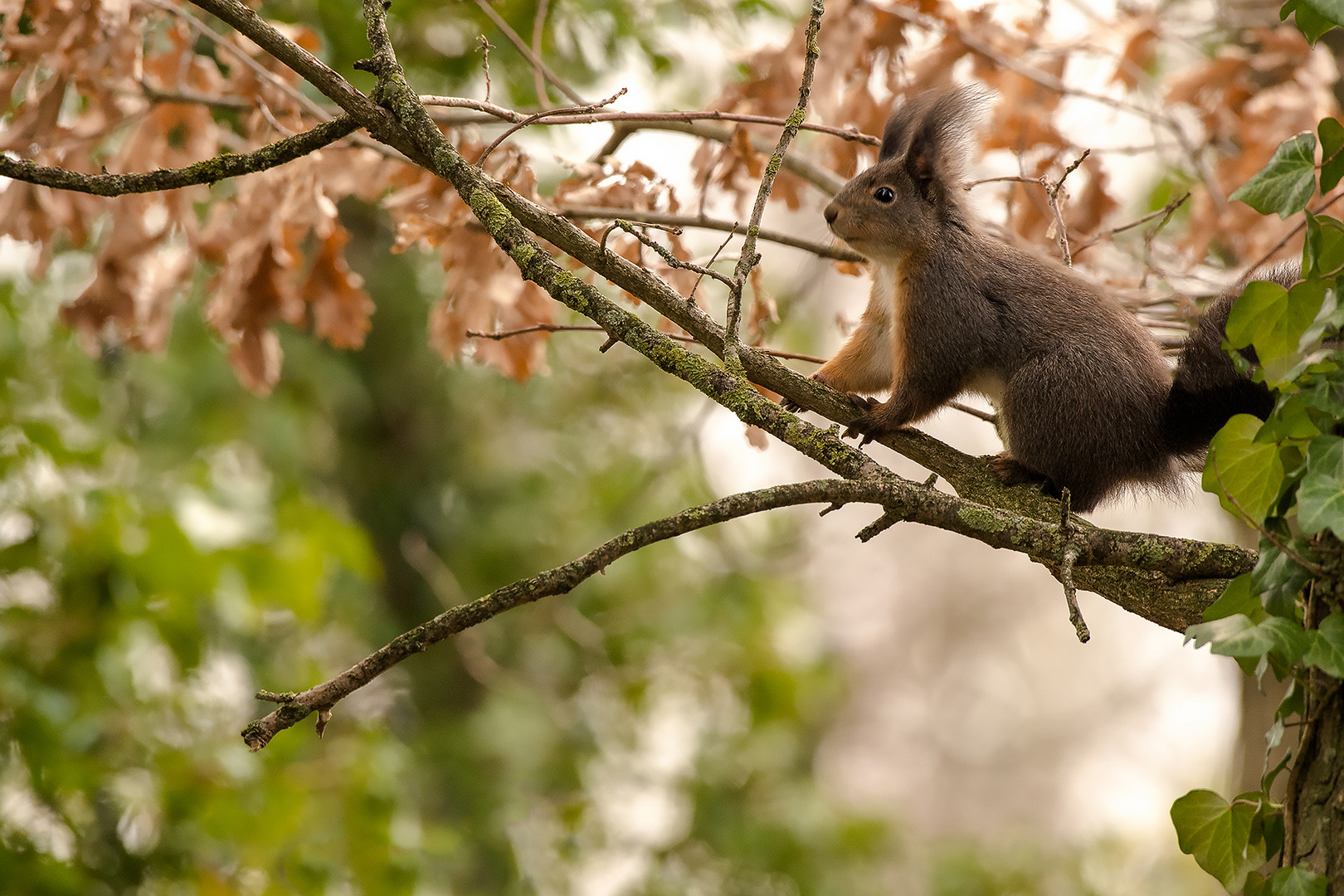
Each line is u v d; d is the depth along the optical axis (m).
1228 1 10.84
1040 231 9.70
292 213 8.34
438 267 17.66
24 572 9.98
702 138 8.73
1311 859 4.21
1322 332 4.15
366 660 4.42
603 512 17.67
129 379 14.52
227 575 10.09
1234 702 10.27
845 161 9.35
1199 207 10.46
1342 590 4.19
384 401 18.27
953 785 37.47
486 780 16.62
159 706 10.75
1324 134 4.31
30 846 9.34
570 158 8.63
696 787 16.92
